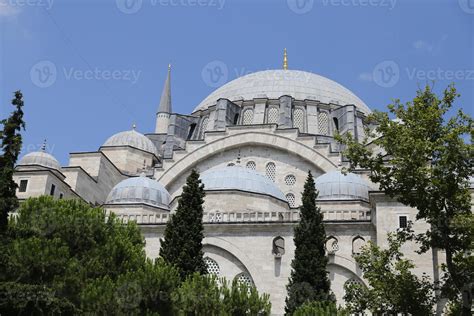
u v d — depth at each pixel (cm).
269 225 5719
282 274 5541
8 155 4169
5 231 3956
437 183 3597
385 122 3919
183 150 7788
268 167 7538
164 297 3738
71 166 7175
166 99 11369
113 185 7869
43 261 3731
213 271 5709
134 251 4297
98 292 3578
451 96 3831
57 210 4238
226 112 8312
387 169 3844
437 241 3703
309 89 9106
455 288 3697
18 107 4306
